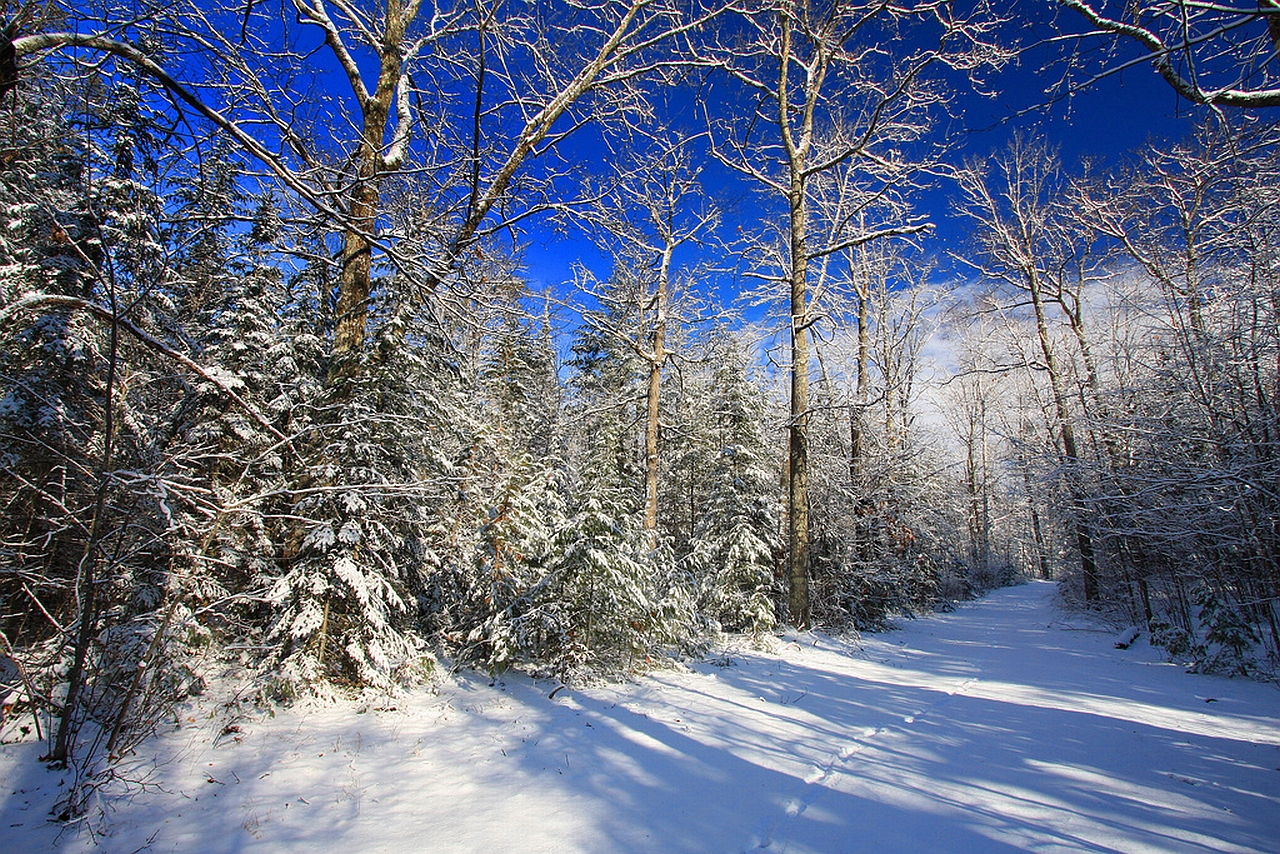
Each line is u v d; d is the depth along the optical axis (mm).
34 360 5461
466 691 7520
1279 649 10055
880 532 19016
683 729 6254
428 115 7203
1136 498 11531
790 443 14898
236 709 5977
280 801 4227
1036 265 18812
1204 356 10250
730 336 17578
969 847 3645
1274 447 9164
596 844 3682
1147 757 5492
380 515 7316
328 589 6668
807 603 14070
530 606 8328
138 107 5414
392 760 5137
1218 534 10148
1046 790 4625
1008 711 7363
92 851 3455
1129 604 16125
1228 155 8414
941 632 16750
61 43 3654
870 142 15125
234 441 7457
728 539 13719
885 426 20688
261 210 5156
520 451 12109
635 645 8570
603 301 14109
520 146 7496
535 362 19000
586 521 8430
